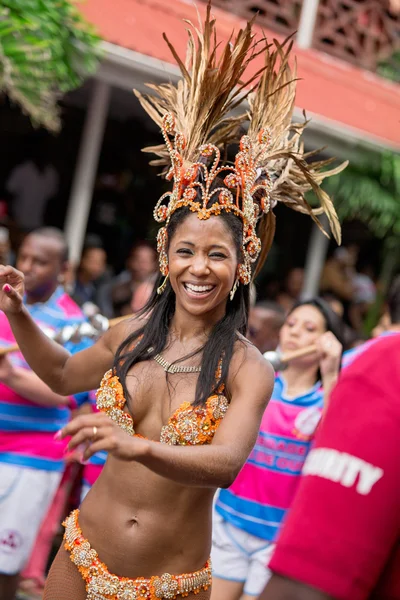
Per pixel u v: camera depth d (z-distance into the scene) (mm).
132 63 8609
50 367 3422
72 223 10398
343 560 1678
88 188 10383
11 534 5152
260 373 2982
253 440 2861
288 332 5328
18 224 10461
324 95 10641
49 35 6484
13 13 6266
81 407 5457
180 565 3057
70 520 3205
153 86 3506
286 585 1706
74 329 4980
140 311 3312
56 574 3158
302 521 1725
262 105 3438
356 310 12336
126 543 3031
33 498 5195
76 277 9352
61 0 6637
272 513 4984
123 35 8617
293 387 5133
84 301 9188
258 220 3547
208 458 2500
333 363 4977
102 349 3342
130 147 11891
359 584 1683
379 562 1699
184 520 3037
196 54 3330
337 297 12594
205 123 3299
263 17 10891
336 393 1827
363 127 10531
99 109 10227
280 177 3516
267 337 6441
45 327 5246
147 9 9234
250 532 4996
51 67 6523
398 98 11492
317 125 10078
